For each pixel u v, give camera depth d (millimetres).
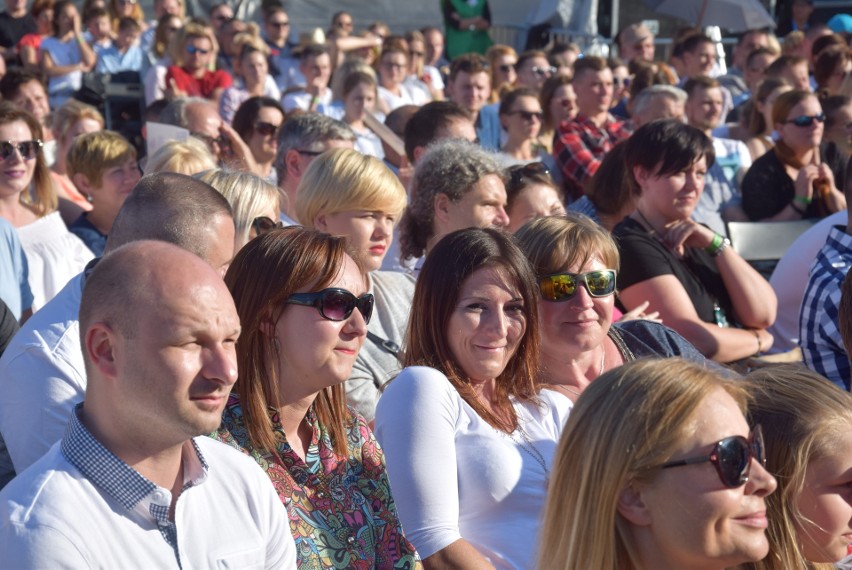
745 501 3820
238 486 4141
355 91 17281
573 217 6645
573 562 3859
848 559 4812
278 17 25531
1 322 7480
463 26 29203
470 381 5570
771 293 9094
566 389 6465
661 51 29875
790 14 30375
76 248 10273
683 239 8906
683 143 8820
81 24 24406
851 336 6520
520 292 5617
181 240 5703
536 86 22109
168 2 25172
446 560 4902
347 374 5168
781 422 4434
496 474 5180
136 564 3670
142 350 3605
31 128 10023
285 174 10234
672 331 7398
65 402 5594
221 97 19812
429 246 8734
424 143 11344
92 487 3682
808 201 12992
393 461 5137
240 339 5055
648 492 3781
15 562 3498
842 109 14312
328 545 4988
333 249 5160
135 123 19828
